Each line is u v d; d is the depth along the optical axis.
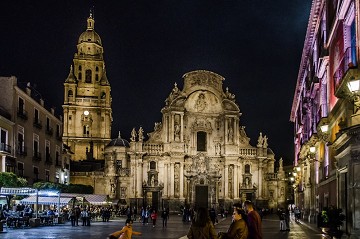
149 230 44.03
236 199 91.31
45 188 50.44
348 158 22.41
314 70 45.12
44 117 66.19
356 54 23.38
